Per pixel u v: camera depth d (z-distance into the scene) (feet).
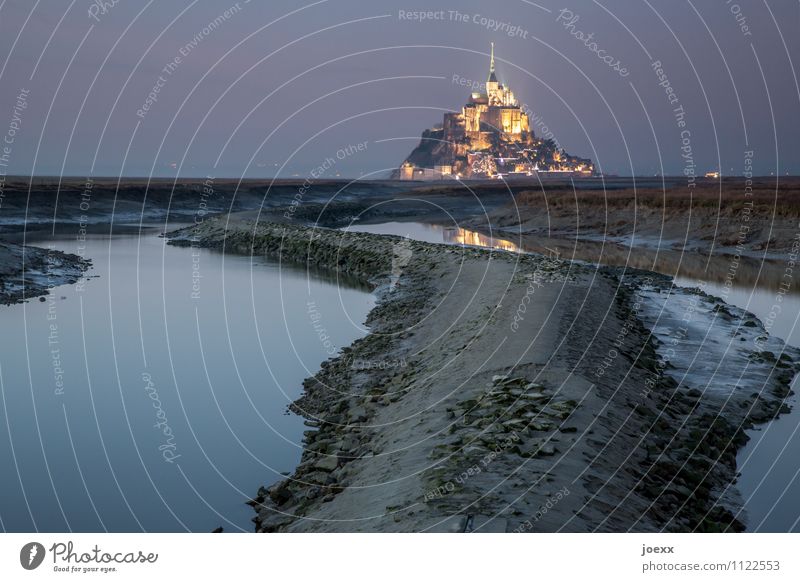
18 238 168.86
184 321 78.28
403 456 35.17
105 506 36.27
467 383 45.37
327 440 43.14
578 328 59.16
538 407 37.70
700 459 37.52
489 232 197.88
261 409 50.31
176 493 37.58
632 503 29.55
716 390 51.44
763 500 34.68
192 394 53.88
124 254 140.87
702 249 147.43
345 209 269.23
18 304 87.56
